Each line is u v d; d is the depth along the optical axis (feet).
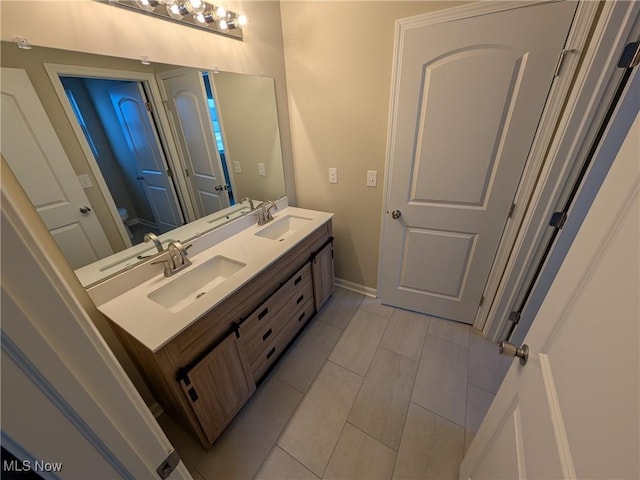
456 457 4.20
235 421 4.78
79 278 3.60
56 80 3.21
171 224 4.74
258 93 5.88
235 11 4.94
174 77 4.39
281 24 5.97
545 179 4.48
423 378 5.42
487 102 4.61
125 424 1.43
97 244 3.77
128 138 4.00
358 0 5.03
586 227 1.83
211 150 5.26
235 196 5.96
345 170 6.73
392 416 4.77
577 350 1.62
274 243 5.40
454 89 4.73
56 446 1.18
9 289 0.93
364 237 7.29
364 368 5.67
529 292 5.40
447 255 6.17
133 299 3.92
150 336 3.25
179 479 1.87
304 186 7.55
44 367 1.06
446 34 4.46
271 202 6.64
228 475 4.09
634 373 1.14
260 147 6.29
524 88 4.31
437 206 5.77
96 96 3.59
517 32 4.05
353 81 5.73
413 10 4.65
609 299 1.43
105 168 3.79
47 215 3.28
